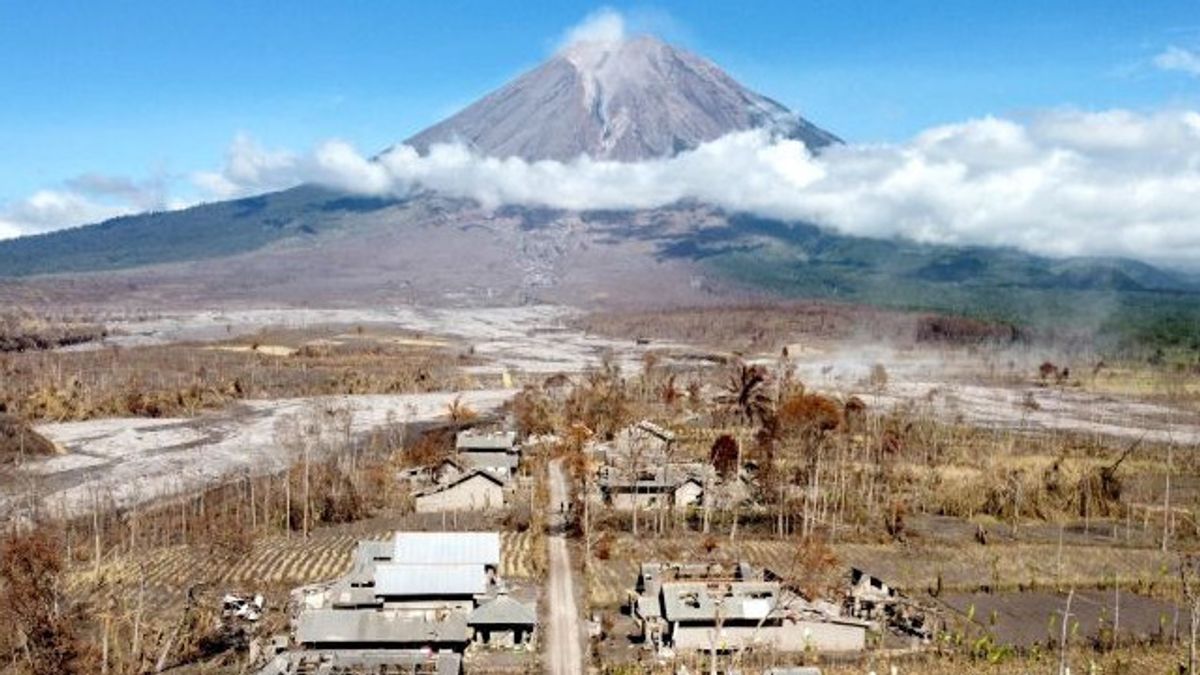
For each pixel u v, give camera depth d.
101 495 183.00
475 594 115.75
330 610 111.50
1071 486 189.50
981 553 154.75
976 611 128.50
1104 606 131.38
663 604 115.62
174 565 142.38
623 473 183.00
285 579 136.75
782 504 167.38
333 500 173.75
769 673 96.75
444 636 108.19
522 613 111.94
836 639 113.31
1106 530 172.75
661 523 161.62
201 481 197.12
